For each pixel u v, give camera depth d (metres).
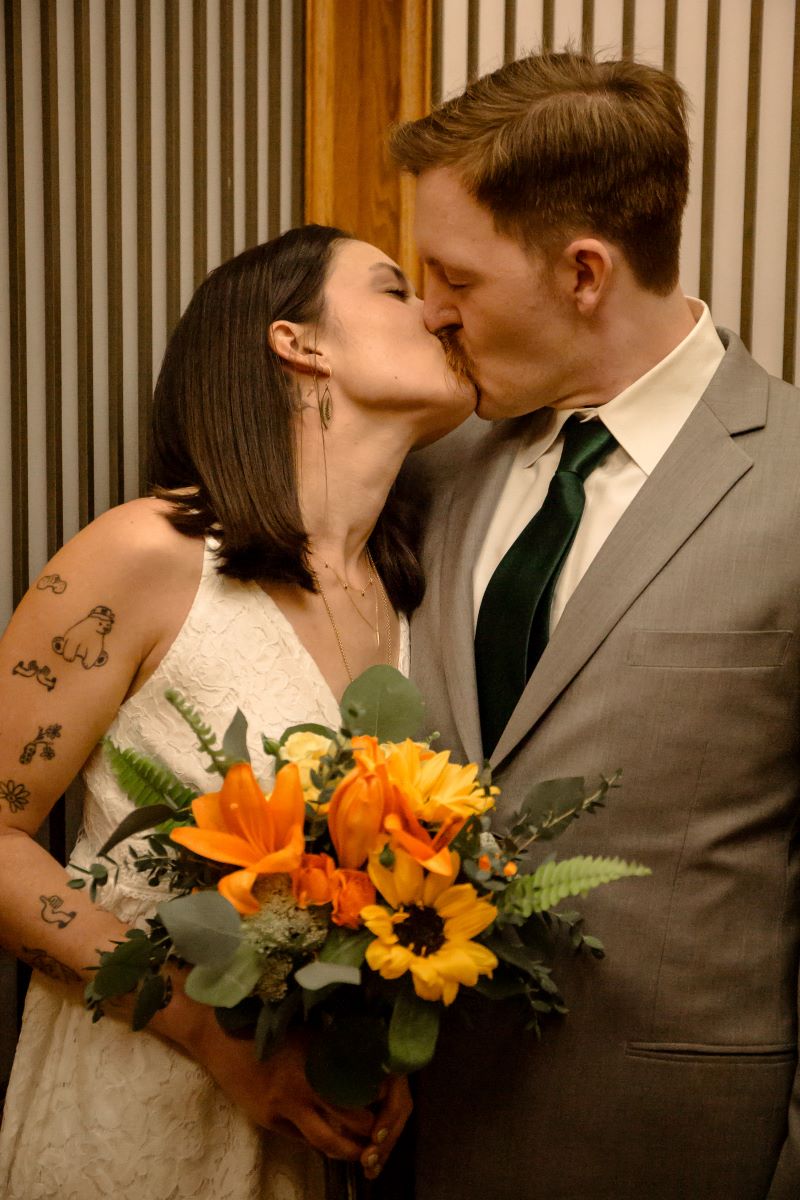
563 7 1.92
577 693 1.27
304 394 1.39
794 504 1.25
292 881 0.96
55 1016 1.35
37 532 2.01
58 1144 1.26
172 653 1.27
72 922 1.20
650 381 1.35
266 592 1.34
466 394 1.40
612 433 1.37
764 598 1.24
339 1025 1.01
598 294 1.30
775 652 1.24
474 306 1.34
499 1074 1.28
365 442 1.39
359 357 1.36
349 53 1.91
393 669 1.13
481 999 1.28
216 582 1.30
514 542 1.41
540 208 1.28
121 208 1.94
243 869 0.98
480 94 1.31
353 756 0.99
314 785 0.98
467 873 0.97
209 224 1.97
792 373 1.95
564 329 1.34
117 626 1.25
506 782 1.29
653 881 1.24
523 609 1.34
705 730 1.24
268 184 1.96
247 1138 1.24
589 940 1.10
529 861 1.26
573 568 1.35
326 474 1.39
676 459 1.30
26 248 1.95
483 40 1.93
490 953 0.94
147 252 1.95
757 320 1.95
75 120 1.93
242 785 0.97
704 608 1.25
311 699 1.30
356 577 1.45
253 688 1.27
